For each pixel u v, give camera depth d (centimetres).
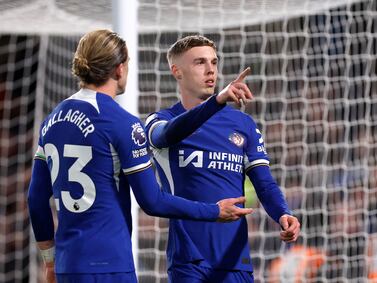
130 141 1155
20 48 3291
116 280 1140
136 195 1170
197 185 1416
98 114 1159
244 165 1456
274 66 3044
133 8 1777
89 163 1151
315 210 2564
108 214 1151
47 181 1236
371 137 2859
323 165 2539
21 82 3322
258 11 2344
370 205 2638
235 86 1209
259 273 2506
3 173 3203
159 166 1446
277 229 2623
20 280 3042
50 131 1194
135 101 1772
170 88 2908
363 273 2536
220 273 1398
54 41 2789
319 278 2491
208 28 2578
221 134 1435
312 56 2603
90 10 2269
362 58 2736
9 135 3259
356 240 2597
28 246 3058
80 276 1138
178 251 1407
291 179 2858
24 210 3120
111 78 1191
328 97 2970
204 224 1403
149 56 2884
